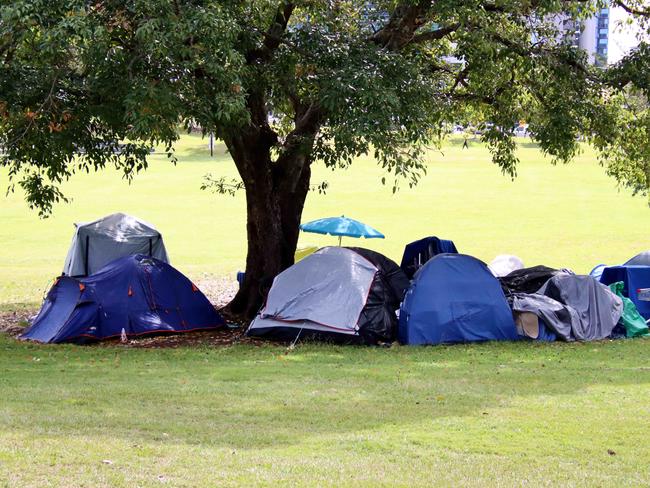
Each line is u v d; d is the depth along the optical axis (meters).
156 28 24.86
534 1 31.92
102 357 28.09
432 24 38.66
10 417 16.83
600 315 32.47
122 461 13.53
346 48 30.05
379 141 27.86
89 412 17.58
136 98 24.88
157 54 25.00
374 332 30.97
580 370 24.20
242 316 38.12
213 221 88.88
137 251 48.03
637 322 33.31
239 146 36.34
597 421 16.97
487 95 38.00
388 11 33.97
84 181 116.50
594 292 32.72
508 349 29.52
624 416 17.44
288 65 30.11
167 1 24.30
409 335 30.92
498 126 38.91
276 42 30.97
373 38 32.81
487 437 15.67
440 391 20.48
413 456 14.31
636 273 35.06
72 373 23.88
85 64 26.94
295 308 31.75
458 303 31.28
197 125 29.33
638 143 36.34
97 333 32.78
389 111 28.31
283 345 30.97
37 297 49.38
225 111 26.00
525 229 82.38
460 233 80.12
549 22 35.72
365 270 32.19
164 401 19.11
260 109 34.91
